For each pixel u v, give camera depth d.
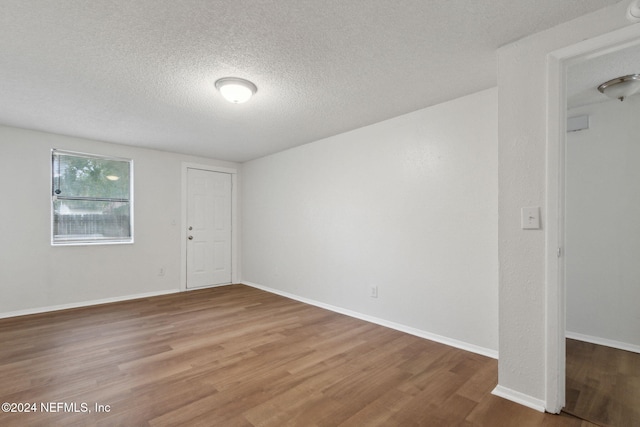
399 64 2.07
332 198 3.74
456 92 2.51
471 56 1.97
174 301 4.07
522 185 1.78
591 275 2.68
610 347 2.55
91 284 3.89
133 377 2.06
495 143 2.40
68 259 3.74
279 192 4.56
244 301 4.10
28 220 3.49
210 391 1.90
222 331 2.95
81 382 1.99
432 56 1.97
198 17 1.58
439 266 2.72
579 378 2.05
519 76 1.80
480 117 2.48
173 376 2.08
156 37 1.74
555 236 1.67
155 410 1.71
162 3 1.47
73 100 2.63
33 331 2.91
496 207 2.39
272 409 1.73
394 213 3.07
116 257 4.08
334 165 3.72
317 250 3.93
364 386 1.97
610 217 2.59
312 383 2.00
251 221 5.14
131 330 2.96
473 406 1.76
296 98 2.61
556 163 1.66
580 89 2.37
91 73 2.15
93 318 3.32
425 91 2.49
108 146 4.03
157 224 4.43
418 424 1.61
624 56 1.86
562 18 1.61
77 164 3.86
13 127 3.40
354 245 3.47
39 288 3.55
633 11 1.39
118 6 1.49
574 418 1.64
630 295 2.51
